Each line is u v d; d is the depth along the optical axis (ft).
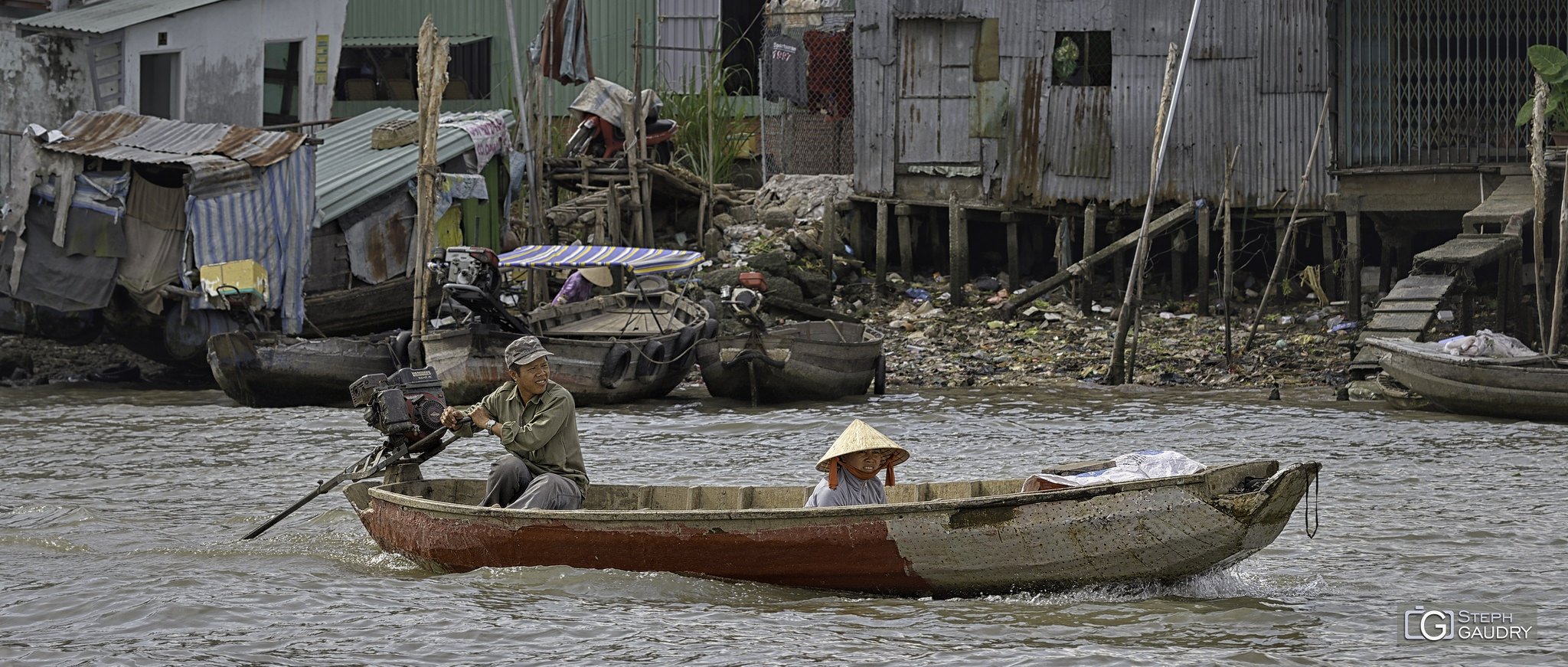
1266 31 144.36
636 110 148.87
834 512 45.29
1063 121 150.61
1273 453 82.38
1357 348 125.90
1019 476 74.69
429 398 56.08
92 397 119.65
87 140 125.08
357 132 154.61
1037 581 45.16
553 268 124.98
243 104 155.02
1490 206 126.31
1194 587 46.62
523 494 50.21
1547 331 128.36
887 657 39.70
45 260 123.34
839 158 168.86
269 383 108.99
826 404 113.39
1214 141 146.72
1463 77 139.03
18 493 68.49
